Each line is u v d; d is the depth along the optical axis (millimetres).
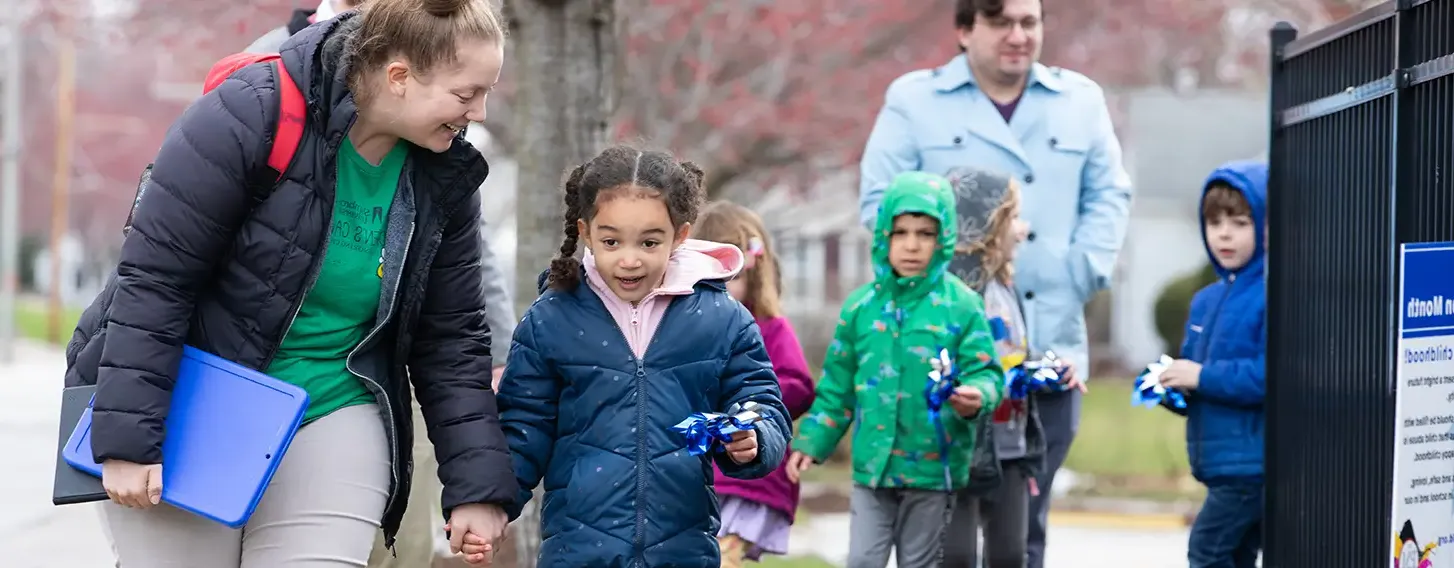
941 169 7523
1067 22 19797
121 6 17953
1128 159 45844
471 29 4367
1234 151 45906
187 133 4340
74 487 4359
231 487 4363
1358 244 5828
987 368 6504
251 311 4480
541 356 5047
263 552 4676
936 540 6574
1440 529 5168
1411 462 5098
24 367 31516
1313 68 6324
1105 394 30266
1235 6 20750
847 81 17781
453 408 4871
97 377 4402
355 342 4730
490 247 6668
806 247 35094
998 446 6785
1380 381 5605
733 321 5102
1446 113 5191
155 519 4559
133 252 4309
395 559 6574
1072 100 7609
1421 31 5426
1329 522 6074
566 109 7660
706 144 17344
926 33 17875
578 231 5129
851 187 24328
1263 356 6914
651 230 4867
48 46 50250
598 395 4969
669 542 4918
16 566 9219
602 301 5062
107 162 49156
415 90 4379
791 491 6836
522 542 7789
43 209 67938
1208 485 7137
